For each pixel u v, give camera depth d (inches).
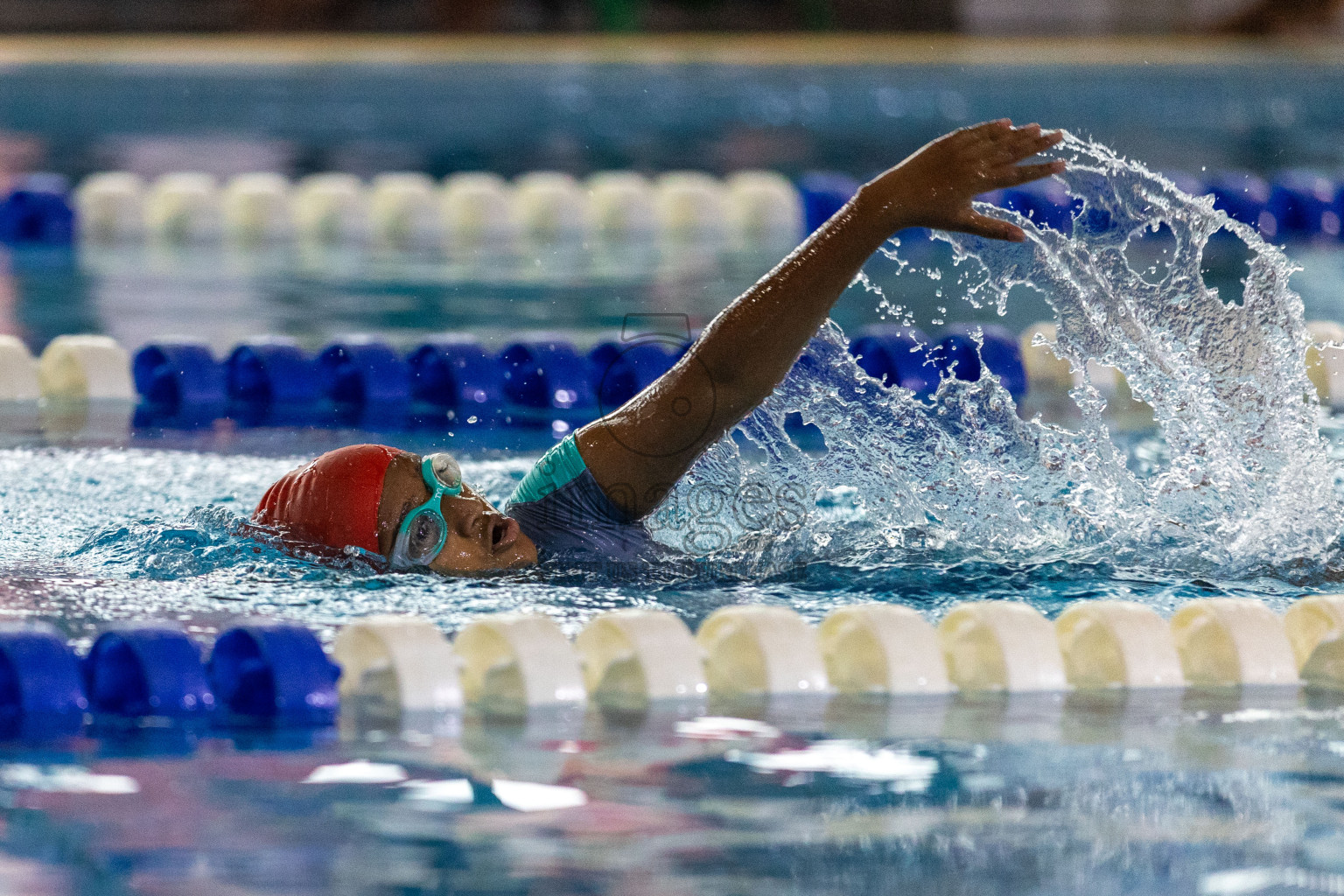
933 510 389.7
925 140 1306.6
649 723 272.7
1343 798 237.9
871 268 855.7
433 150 1267.2
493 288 808.3
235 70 1416.1
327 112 1425.9
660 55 1531.7
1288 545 374.6
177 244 975.0
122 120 1396.4
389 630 287.3
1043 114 1430.9
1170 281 420.2
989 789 241.0
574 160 1216.2
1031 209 944.3
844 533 383.9
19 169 1118.4
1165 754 258.5
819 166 1178.0
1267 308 414.3
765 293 348.5
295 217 1024.9
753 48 1619.1
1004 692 296.7
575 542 357.1
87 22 1801.2
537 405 596.4
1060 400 605.6
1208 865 211.8
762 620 301.0
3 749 254.2
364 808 230.4
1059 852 215.5
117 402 589.3
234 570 340.5
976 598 336.2
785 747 259.9
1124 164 422.9
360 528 339.6
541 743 260.4
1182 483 394.6
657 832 222.1
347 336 631.2
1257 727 274.7
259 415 568.1
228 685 284.5
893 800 236.2
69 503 419.2
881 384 417.1
